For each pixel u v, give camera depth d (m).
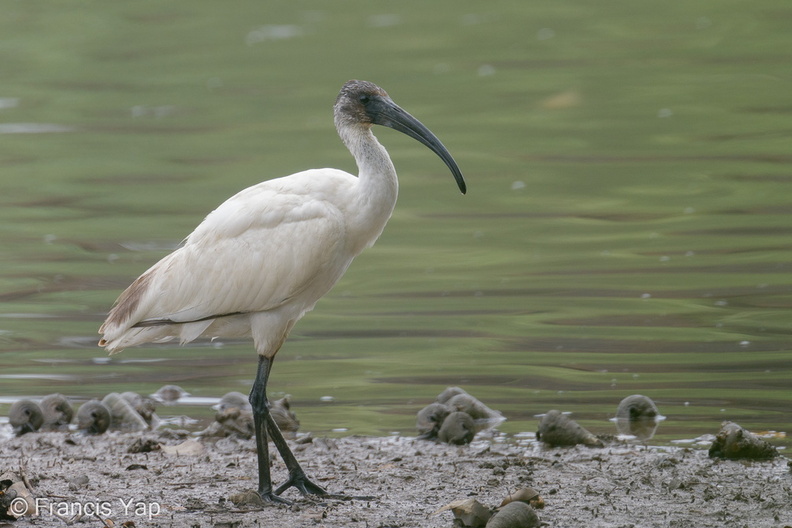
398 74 34.72
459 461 10.03
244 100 32.66
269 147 27.61
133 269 18.47
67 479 9.55
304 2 44.81
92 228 21.25
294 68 35.97
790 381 12.39
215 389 13.05
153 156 27.03
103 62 37.06
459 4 44.34
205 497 9.02
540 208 21.80
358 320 15.50
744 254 18.02
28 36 39.81
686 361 13.21
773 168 23.89
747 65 34.09
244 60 37.06
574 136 27.73
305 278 9.45
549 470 9.67
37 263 18.84
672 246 18.75
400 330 14.98
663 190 22.67
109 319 9.91
